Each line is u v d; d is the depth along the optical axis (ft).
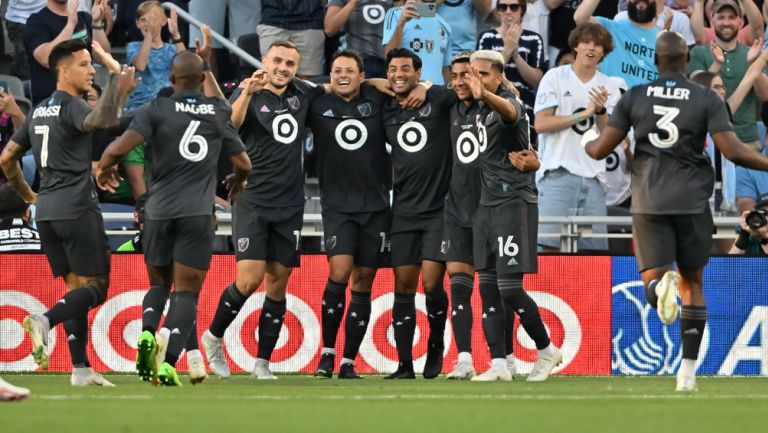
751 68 142.82
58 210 90.17
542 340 104.88
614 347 120.26
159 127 89.51
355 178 107.14
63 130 89.71
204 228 90.07
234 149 93.30
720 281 121.29
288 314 119.44
